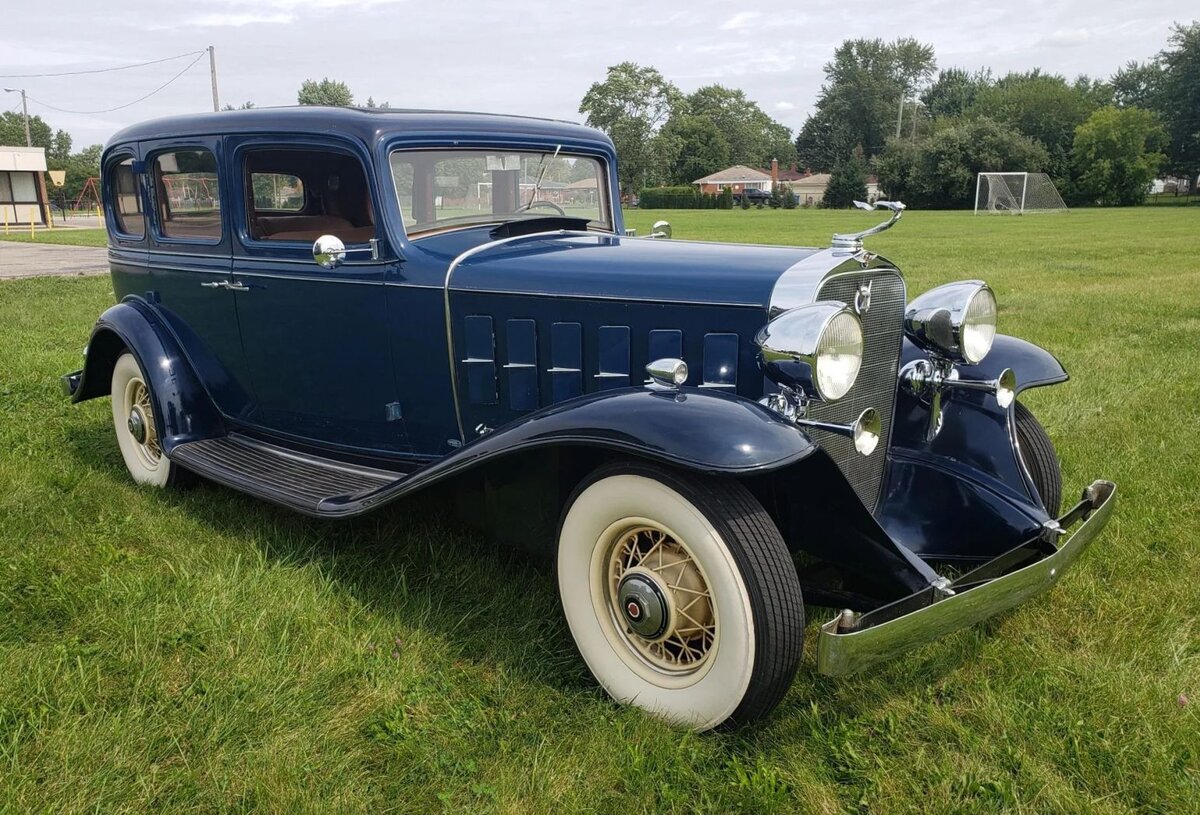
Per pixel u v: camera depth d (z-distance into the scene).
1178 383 6.04
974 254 17.45
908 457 3.37
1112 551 3.52
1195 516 3.85
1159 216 39.75
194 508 4.13
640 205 69.31
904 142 62.47
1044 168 58.66
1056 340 7.63
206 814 2.18
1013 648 2.87
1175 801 2.19
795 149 116.75
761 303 2.75
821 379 2.49
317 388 3.79
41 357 7.21
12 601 3.17
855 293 2.88
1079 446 4.72
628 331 2.96
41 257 19.17
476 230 3.68
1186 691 2.63
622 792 2.27
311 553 3.56
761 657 2.32
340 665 2.77
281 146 3.61
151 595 3.21
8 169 37.00
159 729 2.45
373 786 2.28
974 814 2.17
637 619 2.54
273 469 3.79
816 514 2.76
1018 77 98.56
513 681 2.71
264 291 3.81
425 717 2.56
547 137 4.01
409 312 3.39
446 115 3.69
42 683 2.63
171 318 4.33
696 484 2.37
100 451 4.98
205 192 3.97
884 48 96.69
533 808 2.19
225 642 2.87
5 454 4.82
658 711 2.55
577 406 2.59
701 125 94.69
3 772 2.27
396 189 3.40
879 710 2.60
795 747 2.44
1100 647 2.89
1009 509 3.09
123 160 4.45
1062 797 2.20
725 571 2.33
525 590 3.28
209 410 4.29
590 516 2.59
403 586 3.24
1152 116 64.56
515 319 3.17
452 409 3.42
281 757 2.35
